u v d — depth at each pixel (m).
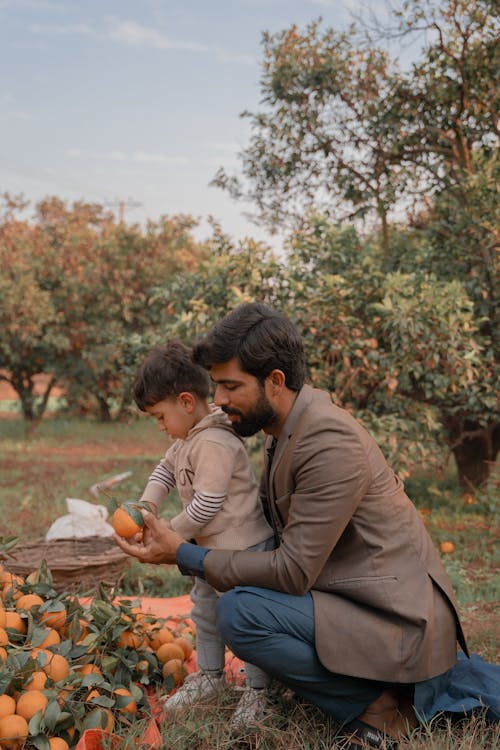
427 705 2.74
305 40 7.86
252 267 6.75
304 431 2.69
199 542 3.12
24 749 2.53
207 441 2.98
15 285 15.12
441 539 6.53
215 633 3.19
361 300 6.66
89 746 2.57
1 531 6.81
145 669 3.26
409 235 8.29
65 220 23.16
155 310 17.25
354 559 2.74
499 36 7.12
